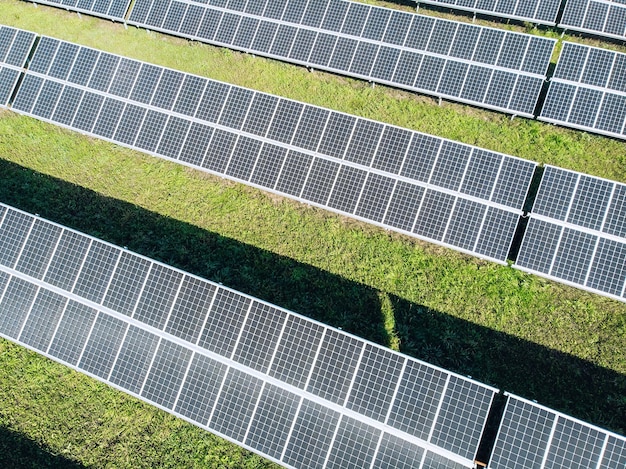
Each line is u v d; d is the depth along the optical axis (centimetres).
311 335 1834
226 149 2112
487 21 2303
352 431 1759
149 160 2284
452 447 1703
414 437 1727
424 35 2153
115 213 2258
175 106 2164
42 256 2020
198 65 2370
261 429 1808
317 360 1816
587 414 1914
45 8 2506
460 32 2130
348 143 2048
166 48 2402
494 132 2167
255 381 1833
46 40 2300
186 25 2330
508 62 2084
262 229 2189
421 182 1988
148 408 2080
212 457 2017
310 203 2044
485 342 2008
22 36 2334
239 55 2355
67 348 1950
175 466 2025
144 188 2269
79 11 2422
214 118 2134
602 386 1938
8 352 2164
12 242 2045
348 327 2058
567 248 1888
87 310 1958
